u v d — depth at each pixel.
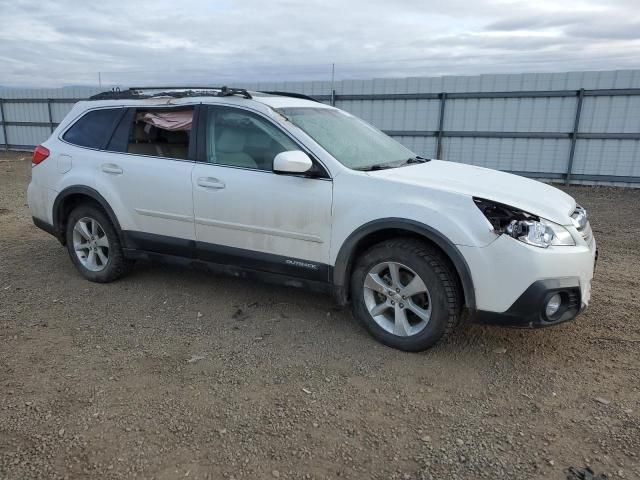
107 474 2.57
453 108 13.84
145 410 3.11
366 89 14.80
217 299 4.84
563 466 2.65
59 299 4.85
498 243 3.37
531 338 4.05
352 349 3.88
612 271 5.84
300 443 2.82
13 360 3.71
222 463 2.66
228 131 4.37
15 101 21.88
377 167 4.11
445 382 3.45
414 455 2.74
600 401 3.21
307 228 3.98
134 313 4.54
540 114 12.94
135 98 4.95
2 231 7.48
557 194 4.02
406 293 3.73
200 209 4.43
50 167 5.29
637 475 2.58
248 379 3.46
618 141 12.35
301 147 4.02
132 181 4.77
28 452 2.72
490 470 2.62
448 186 3.68
